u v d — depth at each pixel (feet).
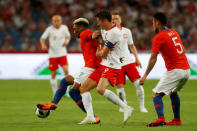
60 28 153.99
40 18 294.25
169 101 133.08
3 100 135.85
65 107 117.80
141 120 93.25
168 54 82.43
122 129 79.30
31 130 79.41
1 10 290.97
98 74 85.97
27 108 115.44
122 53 109.60
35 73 217.36
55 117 98.68
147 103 127.03
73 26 91.20
